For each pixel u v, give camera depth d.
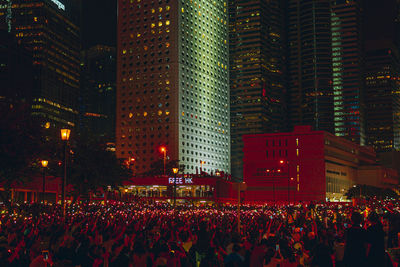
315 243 21.72
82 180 74.94
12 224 30.97
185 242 23.19
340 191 189.00
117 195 118.19
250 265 17.83
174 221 40.94
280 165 174.12
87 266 16.66
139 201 109.75
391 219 17.95
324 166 169.25
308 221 38.31
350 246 12.91
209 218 47.75
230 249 19.02
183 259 17.42
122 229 27.38
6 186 48.25
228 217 49.88
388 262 14.30
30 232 25.00
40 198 96.31
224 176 149.12
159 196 135.62
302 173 170.88
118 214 49.16
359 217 13.14
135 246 16.05
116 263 15.64
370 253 12.66
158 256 16.50
